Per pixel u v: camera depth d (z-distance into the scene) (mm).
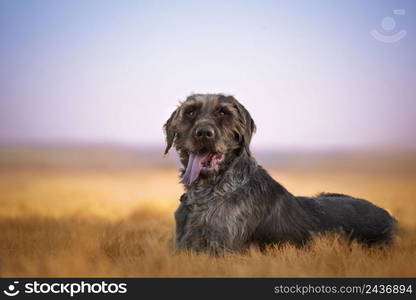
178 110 9328
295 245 8656
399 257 7707
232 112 8781
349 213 9844
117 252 8836
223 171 8562
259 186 8688
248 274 6891
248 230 8422
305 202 9547
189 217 8641
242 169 8633
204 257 7551
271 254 8031
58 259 7414
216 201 8422
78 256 7652
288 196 9133
